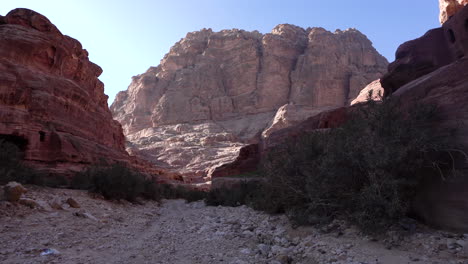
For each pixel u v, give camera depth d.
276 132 22.05
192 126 111.19
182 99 121.62
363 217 6.27
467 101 6.26
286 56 126.75
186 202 21.66
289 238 7.30
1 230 6.48
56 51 28.47
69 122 27.86
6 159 12.80
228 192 17.58
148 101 129.38
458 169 5.99
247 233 8.26
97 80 41.66
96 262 5.11
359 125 7.41
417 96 7.55
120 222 9.78
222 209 14.69
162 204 19.31
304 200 8.92
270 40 127.38
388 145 6.45
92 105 33.47
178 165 82.56
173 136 103.00
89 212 10.17
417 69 13.79
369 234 6.05
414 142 6.27
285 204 9.78
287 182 9.15
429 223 6.30
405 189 6.55
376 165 6.34
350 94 109.69
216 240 7.37
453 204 5.93
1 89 20.83
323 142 8.83
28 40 25.34
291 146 9.75
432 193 6.32
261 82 121.25
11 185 8.73
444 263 4.59
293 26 142.12
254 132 105.25
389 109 7.05
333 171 7.33
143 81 133.38
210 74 128.00
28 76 24.61
